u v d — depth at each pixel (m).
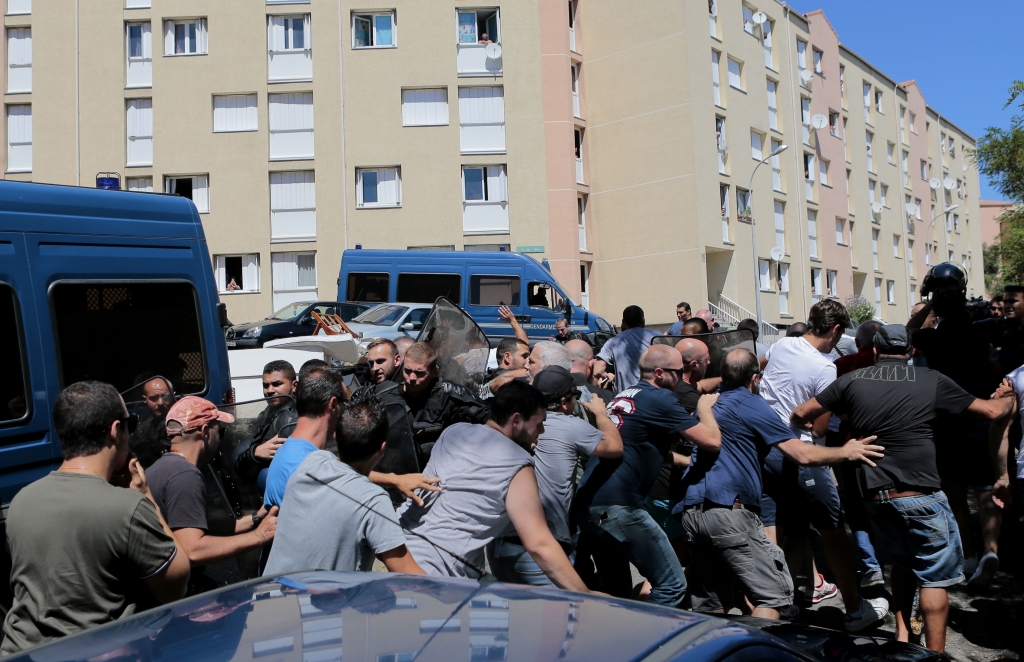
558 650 1.88
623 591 5.08
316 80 29.98
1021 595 5.95
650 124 32.16
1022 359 6.21
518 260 19.95
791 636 3.13
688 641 2.00
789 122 37.69
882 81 47.53
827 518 5.50
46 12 29.50
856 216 43.09
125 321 5.78
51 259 5.38
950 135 56.91
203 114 29.66
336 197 29.81
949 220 55.69
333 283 29.56
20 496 3.06
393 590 2.36
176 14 29.66
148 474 3.66
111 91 29.47
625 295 32.81
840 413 4.95
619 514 4.68
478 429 3.78
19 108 29.58
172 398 5.03
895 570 4.93
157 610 2.36
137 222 6.01
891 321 46.03
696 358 6.13
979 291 59.81
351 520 3.21
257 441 4.53
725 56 33.59
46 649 2.14
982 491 6.03
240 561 4.19
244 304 29.50
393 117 30.19
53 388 5.23
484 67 30.62
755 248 31.91
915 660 3.05
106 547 2.96
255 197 29.62
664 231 31.80
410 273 19.70
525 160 30.52
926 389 4.63
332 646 1.92
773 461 5.51
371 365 6.14
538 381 4.56
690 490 4.86
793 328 8.52
